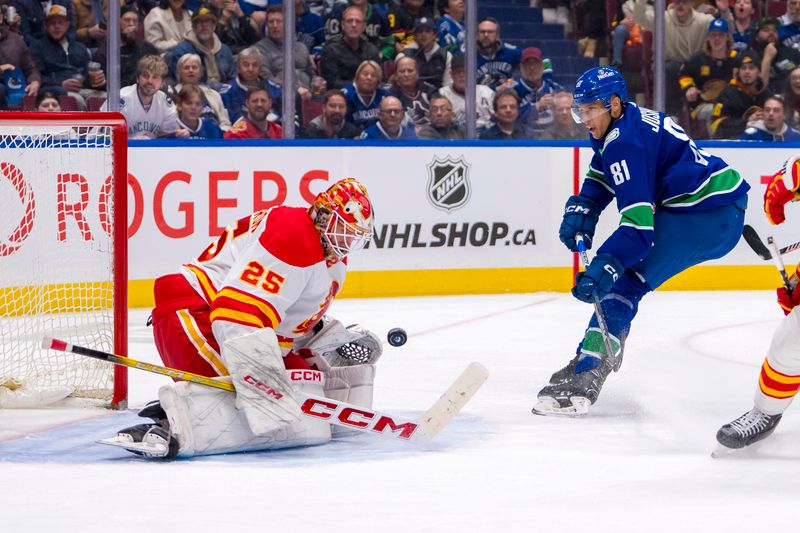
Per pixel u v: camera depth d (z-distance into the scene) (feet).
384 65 93.56
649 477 33.83
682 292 94.73
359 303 85.61
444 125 95.25
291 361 38.83
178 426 35.47
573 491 31.86
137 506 29.73
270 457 36.65
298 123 92.07
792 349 35.63
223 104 89.45
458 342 66.69
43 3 85.71
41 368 51.47
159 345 38.93
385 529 27.48
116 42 85.10
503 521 28.35
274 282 35.73
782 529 27.71
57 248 65.31
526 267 93.09
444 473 34.35
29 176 64.69
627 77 99.96
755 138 101.04
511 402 48.14
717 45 99.35
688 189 45.62
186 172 83.15
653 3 98.68
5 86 85.76
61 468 34.76
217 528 27.53
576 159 93.71
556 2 99.50
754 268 97.40
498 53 97.40
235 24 89.10
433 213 90.38
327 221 37.01
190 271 38.78
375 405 47.16
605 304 46.14
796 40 100.78
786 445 39.04
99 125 45.88
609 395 49.37
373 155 88.53
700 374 55.42
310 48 91.81
